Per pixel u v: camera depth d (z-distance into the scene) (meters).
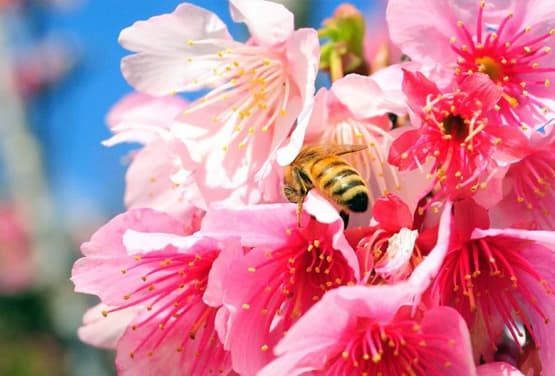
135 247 0.26
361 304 0.25
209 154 0.27
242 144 0.27
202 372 0.27
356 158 0.27
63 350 0.50
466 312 0.26
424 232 0.25
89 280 0.27
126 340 0.27
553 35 0.26
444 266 0.25
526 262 0.26
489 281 0.26
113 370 0.46
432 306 0.25
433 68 0.26
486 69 0.26
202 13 0.27
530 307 0.26
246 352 0.26
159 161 0.29
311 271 0.26
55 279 0.48
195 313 0.27
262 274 0.26
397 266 0.25
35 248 0.49
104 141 0.28
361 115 0.26
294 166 0.27
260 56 0.27
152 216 0.27
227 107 0.27
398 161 0.25
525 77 0.26
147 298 0.27
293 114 0.27
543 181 0.26
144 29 0.27
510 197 0.26
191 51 0.27
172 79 0.28
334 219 0.25
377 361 0.25
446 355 0.25
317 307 0.24
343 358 0.25
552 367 0.26
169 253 0.27
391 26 0.26
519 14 0.26
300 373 0.25
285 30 0.27
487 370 0.25
